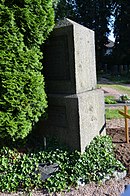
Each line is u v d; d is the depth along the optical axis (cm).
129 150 491
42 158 421
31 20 388
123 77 2545
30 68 400
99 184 391
